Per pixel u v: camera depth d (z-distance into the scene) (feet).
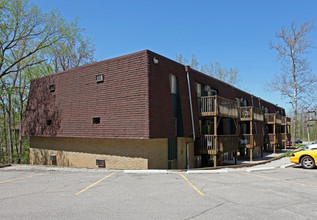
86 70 50.93
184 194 24.68
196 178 33.55
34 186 29.35
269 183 30.22
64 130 52.95
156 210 19.65
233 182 30.78
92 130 47.26
